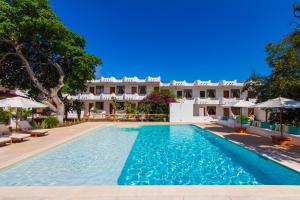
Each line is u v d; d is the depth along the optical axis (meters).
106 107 47.81
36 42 25.75
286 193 6.27
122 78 48.47
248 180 8.74
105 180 8.54
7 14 22.48
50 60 27.64
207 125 28.48
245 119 24.84
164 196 6.07
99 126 26.08
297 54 16.33
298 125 19.34
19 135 14.99
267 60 19.64
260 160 11.21
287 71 17.39
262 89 20.39
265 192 6.34
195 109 47.06
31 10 22.94
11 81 29.36
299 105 13.56
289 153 11.57
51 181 8.32
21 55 25.16
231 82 46.22
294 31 12.19
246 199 5.91
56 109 27.31
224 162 11.44
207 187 6.70
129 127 27.84
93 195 6.14
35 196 6.09
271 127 17.94
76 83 28.44
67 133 19.33
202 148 15.07
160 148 15.06
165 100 36.91
